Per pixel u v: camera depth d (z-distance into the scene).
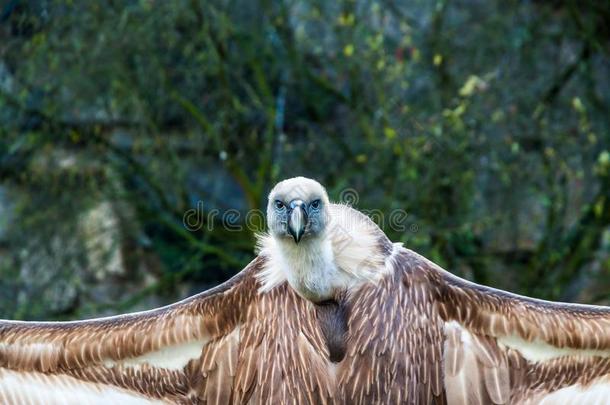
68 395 8.33
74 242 18.11
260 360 7.95
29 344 8.32
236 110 17.97
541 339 8.01
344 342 7.78
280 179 17.67
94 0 17.17
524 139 17.56
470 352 8.04
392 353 7.82
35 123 18.09
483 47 17.92
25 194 18.22
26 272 18.00
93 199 18.08
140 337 8.22
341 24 16.98
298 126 18.91
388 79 16.67
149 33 17.14
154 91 17.62
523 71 17.97
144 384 8.28
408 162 16.31
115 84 17.12
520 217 17.91
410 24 17.84
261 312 7.96
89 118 18.03
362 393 7.79
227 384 8.11
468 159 16.56
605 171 16.44
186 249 18.72
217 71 17.36
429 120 16.66
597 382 7.99
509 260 18.05
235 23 18.11
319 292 7.63
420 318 7.93
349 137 17.69
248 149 18.56
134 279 18.59
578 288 18.16
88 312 17.34
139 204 18.00
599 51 17.61
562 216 17.39
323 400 7.77
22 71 17.44
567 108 17.89
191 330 8.15
